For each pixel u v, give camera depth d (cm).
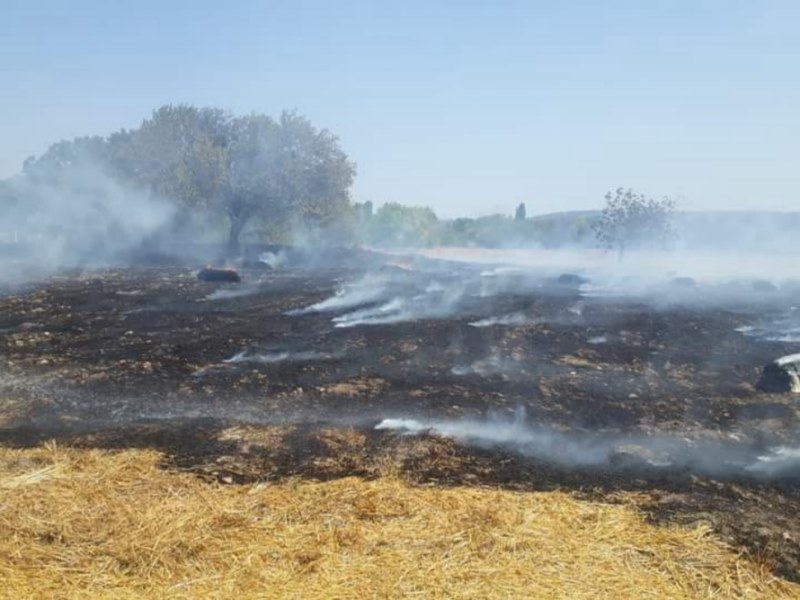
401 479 503
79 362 876
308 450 564
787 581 372
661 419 683
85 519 426
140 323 1195
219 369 848
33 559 380
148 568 374
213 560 382
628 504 465
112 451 555
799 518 450
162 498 460
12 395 731
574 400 746
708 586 364
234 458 541
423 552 390
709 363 934
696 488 501
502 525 424
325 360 907
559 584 361
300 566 376
